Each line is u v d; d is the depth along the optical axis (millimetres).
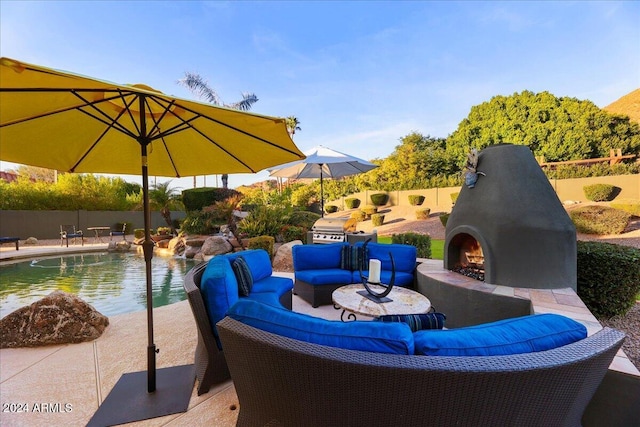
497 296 2916
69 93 1507
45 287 5984
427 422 1108
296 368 1205
